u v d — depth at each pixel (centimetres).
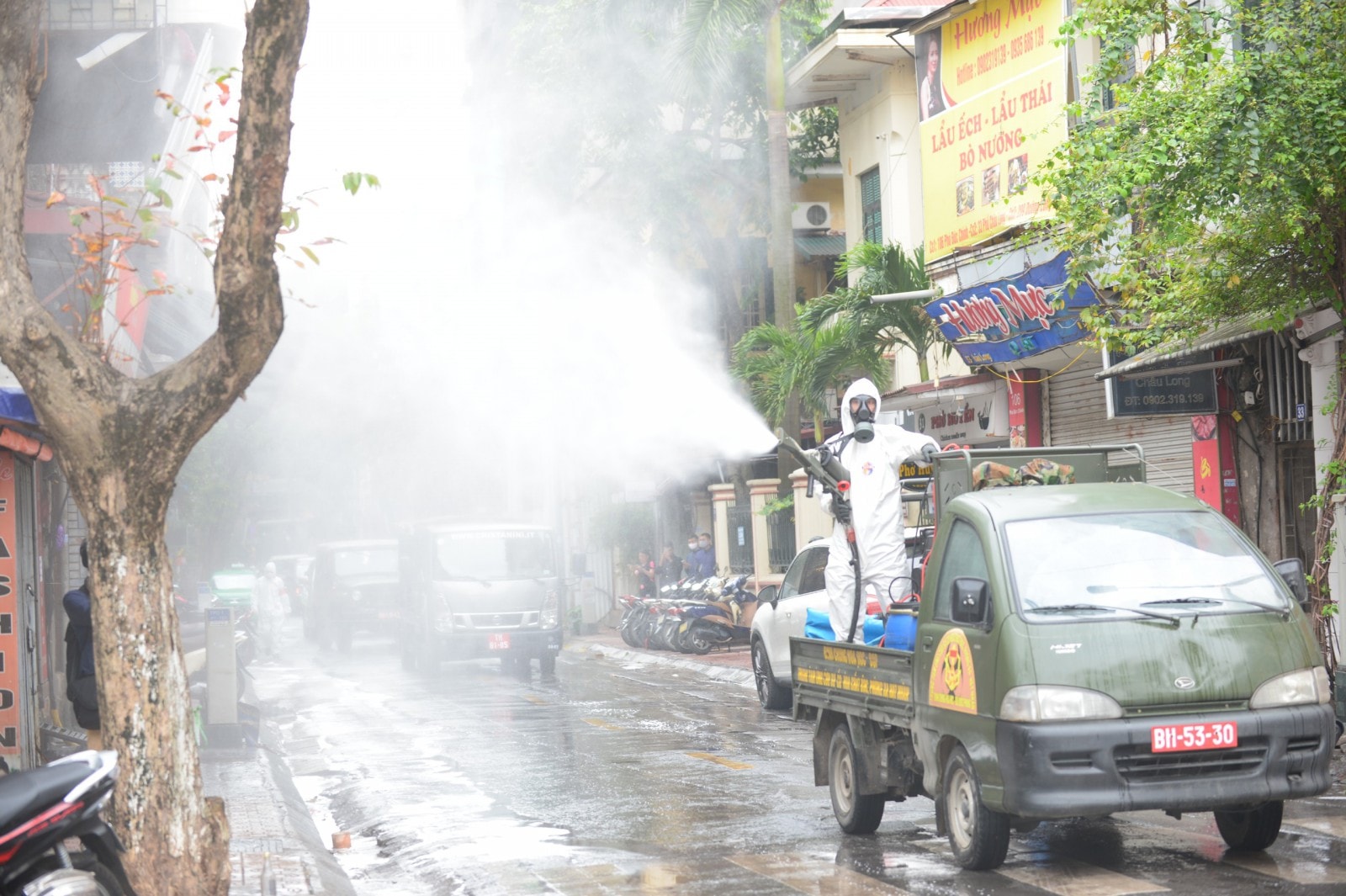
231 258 635
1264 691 744
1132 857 812
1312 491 1602
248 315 638
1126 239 1216
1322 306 1198
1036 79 2006
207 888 654
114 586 647
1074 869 785
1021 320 1894
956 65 2197
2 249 636
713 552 3092
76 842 705
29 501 1221
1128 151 1141
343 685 2320
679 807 1084
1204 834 877
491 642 2405
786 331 2430
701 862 872
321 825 1143
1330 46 1105
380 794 1213
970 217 2180
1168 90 1170
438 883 877
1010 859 823
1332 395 1355
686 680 2278
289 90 639
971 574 811
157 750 649
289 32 633
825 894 761
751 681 2164
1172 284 1179
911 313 2302
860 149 2797
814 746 1001
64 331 641
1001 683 746
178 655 659
